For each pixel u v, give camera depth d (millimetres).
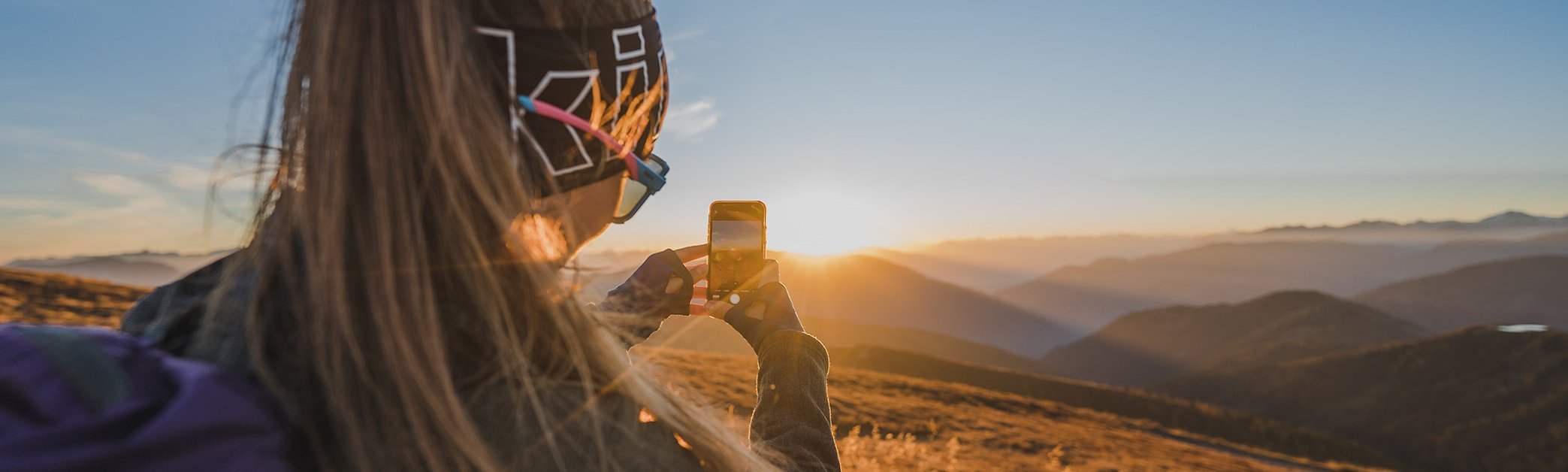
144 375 422
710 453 547
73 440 356
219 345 457
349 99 459
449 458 426
